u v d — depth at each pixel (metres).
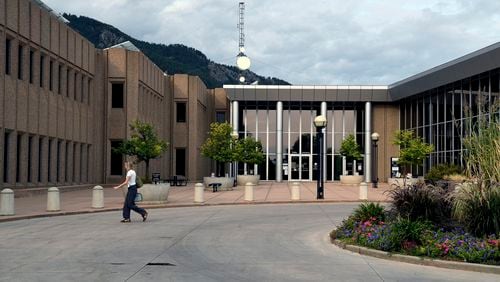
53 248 13.95
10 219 20.41
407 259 12.59
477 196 14.42
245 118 61.97
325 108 60.28
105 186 43.91
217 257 12.88
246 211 25.39
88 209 24.33
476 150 15.45
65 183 38.12
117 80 45.22
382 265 12.23
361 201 31.41
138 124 32.34
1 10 29.08
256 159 47.31
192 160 58.72
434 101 51.97
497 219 13.96
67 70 38.62
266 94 59.62
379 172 60.81
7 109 29.95
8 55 30.53
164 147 32.66
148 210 25.75
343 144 54.75
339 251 14.10
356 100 59.47
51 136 35.59
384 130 60.84
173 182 49.91
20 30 31.31
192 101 58.91
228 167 61.66
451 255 12.49
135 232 17.31
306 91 59.31
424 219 15.30
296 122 61.75
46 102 34.88
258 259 12.71
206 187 41.97
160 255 13.02
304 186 49.28
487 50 38.75
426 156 49.03
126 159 43.53
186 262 12.16
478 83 43.38
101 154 44.84
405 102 59.06
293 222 20.69
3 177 29.89
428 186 16.73
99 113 44.53
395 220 15.14
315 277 10.80
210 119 67.69
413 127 57.03
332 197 34.06
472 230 14.23
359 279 10.69
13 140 30.69
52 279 10.22
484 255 12.10
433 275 11.23
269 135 61.69
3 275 10.56
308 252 13.87
